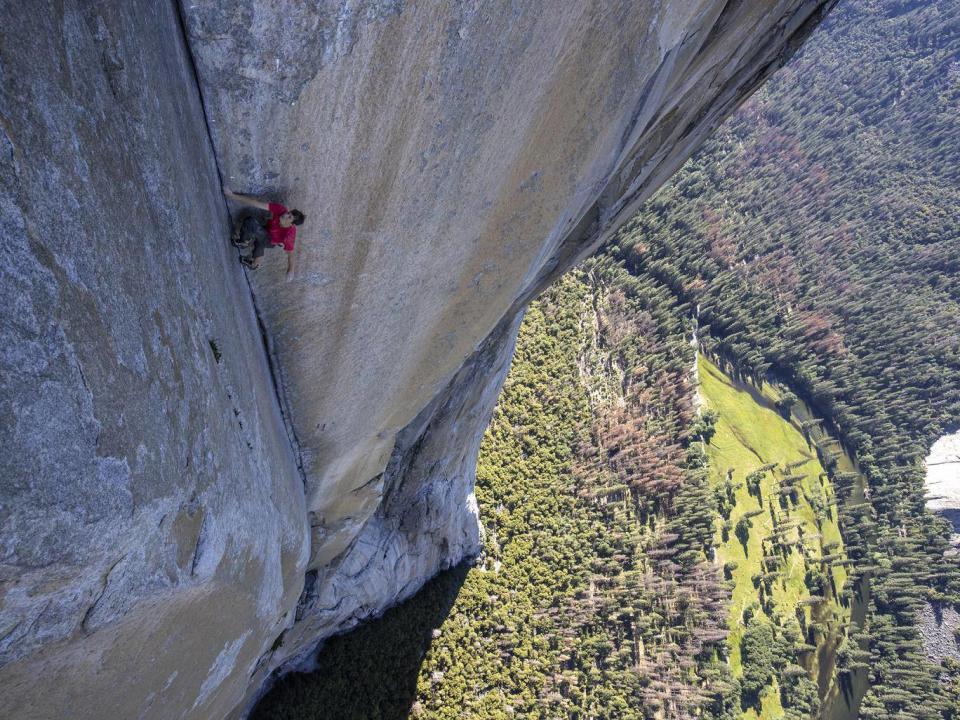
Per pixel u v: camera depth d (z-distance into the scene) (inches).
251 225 260.5
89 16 123.6
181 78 189.6
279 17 195.3
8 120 94.0
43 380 101.3
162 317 161.5
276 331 341.1
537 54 276.4
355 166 265.4
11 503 91.5
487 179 330.3
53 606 118.3
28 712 135.5
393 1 209.6
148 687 205.6
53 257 106.7
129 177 142.7
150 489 139.9
